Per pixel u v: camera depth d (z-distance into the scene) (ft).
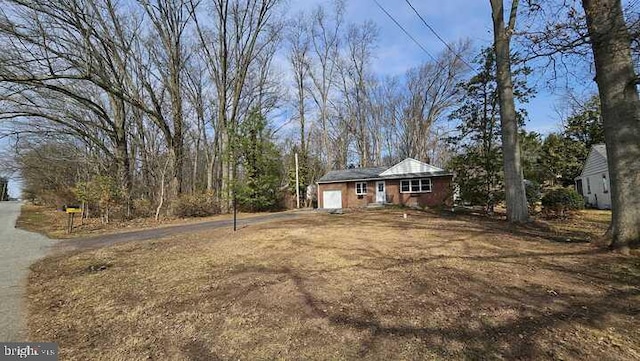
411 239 24.67
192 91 84.07
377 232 28.94
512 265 16.28
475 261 17.22
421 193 75.72
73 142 67.21
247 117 74.08
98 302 13.57
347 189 84.17
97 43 51.55
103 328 11.01
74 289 15.58
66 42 46.26
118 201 53.62
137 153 75.82
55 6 43.80
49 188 89.92
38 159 70.49
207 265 18.67
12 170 75.97
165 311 12.19
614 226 19.12
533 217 42.57
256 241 25.99
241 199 70.18
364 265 17.13
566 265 16.11
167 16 60.44
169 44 61.62
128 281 16.39
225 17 66.90
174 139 63.41
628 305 10.96
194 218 56.44
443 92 103.91
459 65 94.79
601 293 12.14
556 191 43.62
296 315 11.13
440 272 15.31
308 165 111.34
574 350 8.34
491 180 45.34
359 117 121.39
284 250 21.83
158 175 69.21
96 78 51.01
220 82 72.13
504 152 34.17
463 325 9.85
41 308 13.16
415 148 113.29
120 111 59.47
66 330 10.94
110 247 27.14
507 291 12.59
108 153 58.34
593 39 18.38
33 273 19.30
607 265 15.84
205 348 9.32
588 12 18.11
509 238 24.34
